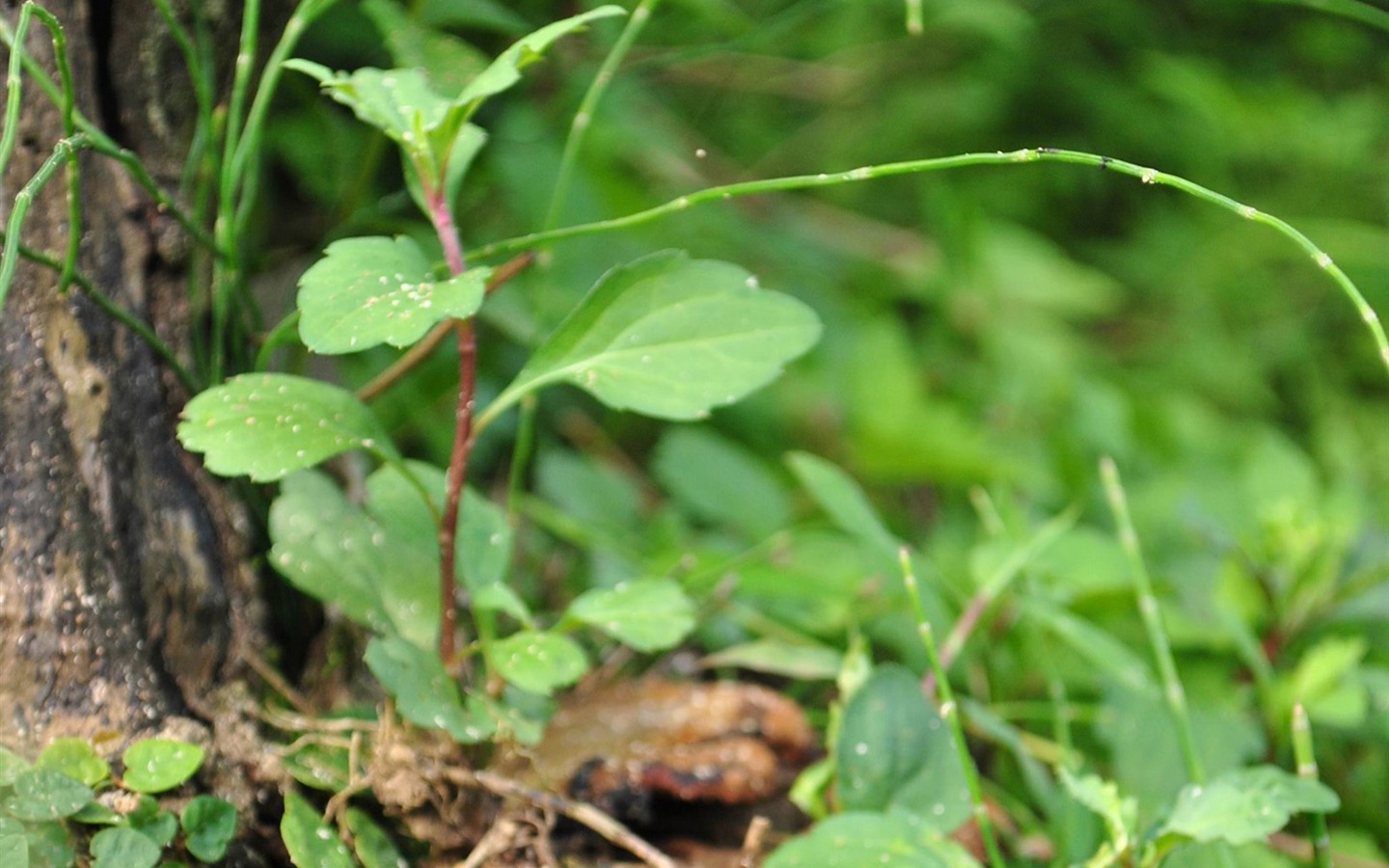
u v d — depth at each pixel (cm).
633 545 99
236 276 85
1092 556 93
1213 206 187
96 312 82
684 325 78
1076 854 83
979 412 145
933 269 159
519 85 108
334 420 78
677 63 109
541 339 98
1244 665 92
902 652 93
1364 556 93
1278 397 173
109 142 80
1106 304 168
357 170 95
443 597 80
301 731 82
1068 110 189
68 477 81
